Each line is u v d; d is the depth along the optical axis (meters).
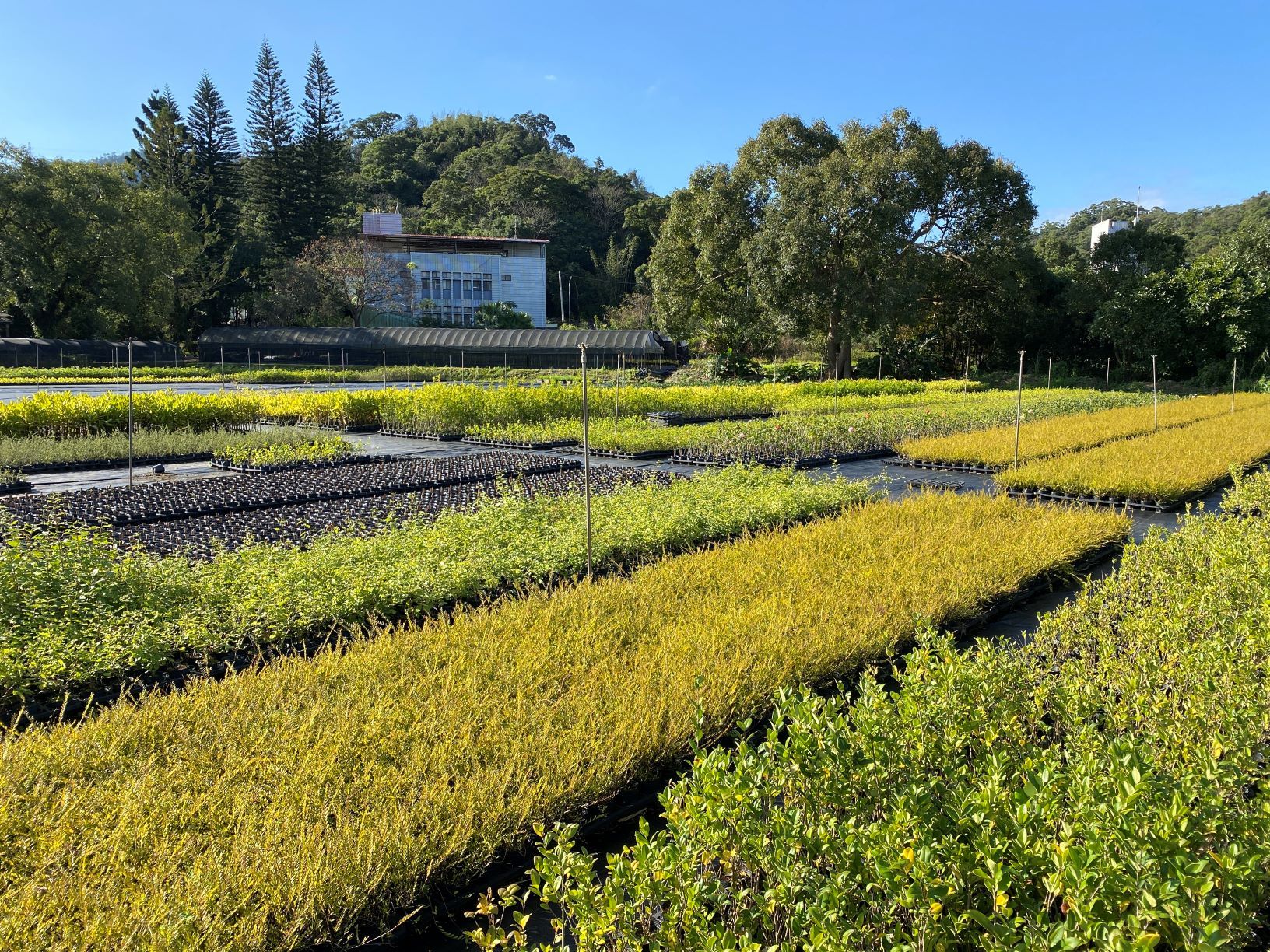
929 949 2.32
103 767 3.72
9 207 43.94
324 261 56.66
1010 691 3.80
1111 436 17.27
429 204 90.06
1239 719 3.33
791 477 12.31
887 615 5.74
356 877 2.98
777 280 34.97
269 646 5.62
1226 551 6.12
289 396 21.20
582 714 4.13
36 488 12.86
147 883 2.86
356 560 7.12
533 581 7.06
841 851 2.54
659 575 6.84
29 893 2.69
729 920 2.69
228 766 3.68
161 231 51.25
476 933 2.51
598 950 2.43
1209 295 35.16
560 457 15.87
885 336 39.56
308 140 61.25
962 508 9.75
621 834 3.84
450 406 19.86
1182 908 2.18
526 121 122.31
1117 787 2.59
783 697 3.21
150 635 5.26
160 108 58.50
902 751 3.11
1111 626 5.38
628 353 49.19
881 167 34.22
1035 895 2.58
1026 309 42.50
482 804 3.40
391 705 4.27
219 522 9.84
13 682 4.74
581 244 84.75
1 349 42.50
